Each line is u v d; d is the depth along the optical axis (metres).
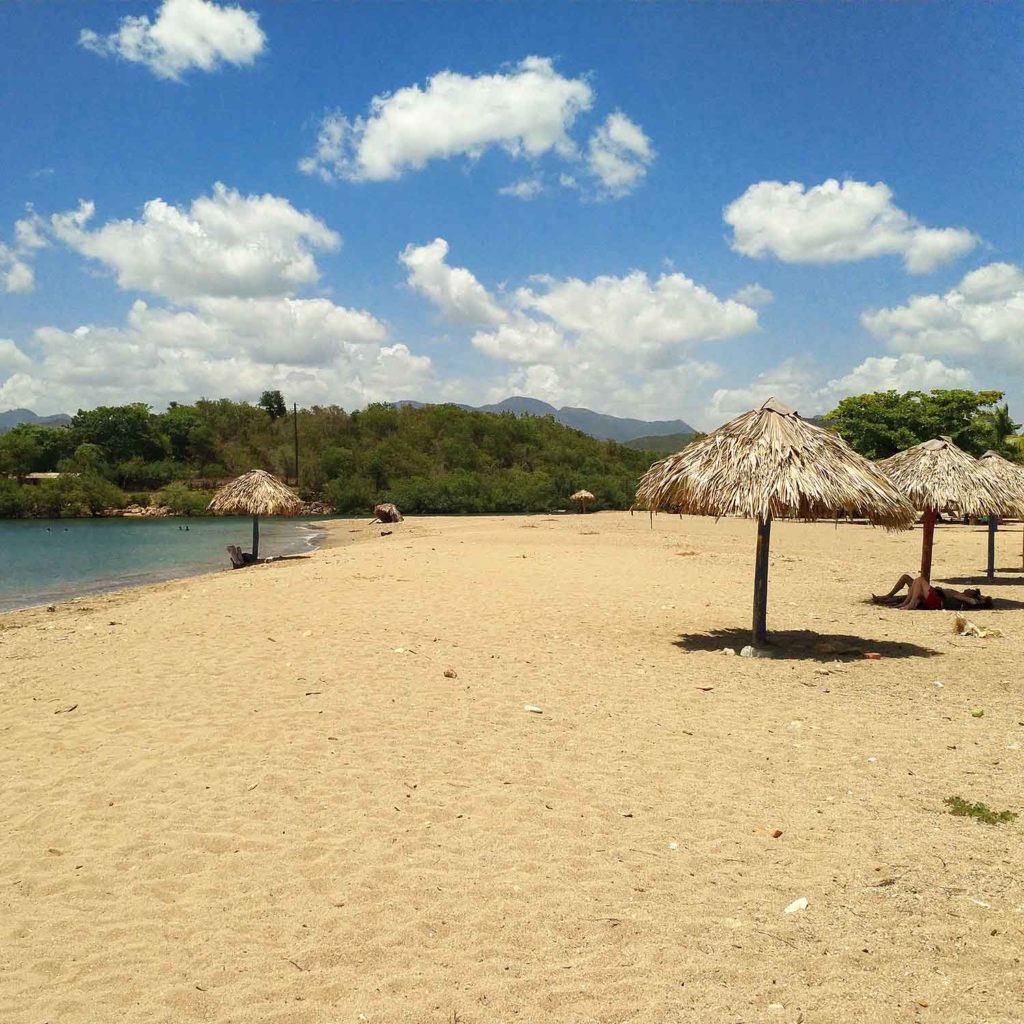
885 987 3.22
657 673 8.70
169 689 7.83
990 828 4.75
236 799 5.20
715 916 3.81
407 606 12.90
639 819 4.92
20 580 22.25
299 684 8.00
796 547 26.25
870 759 5.98
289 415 94.62
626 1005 3.13
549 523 45.00
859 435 47.53
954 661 9.38
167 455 81.12
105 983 3.31
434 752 6.09
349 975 3.35
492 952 3.51
